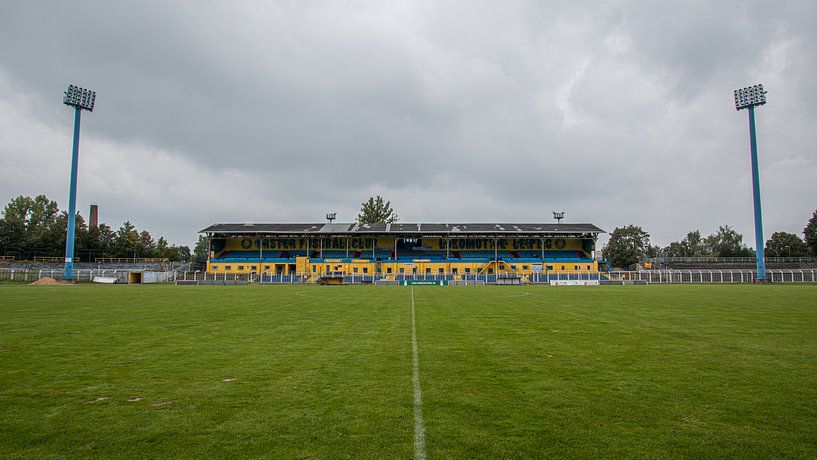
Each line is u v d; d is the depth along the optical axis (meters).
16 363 8.91
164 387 7.17
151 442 5.02
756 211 61.22
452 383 7.34
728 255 116.88
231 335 12.51
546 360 9.10
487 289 44.94
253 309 20.62
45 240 87.44
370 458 4.58
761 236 60.75
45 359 9.28
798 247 102.50
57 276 61.09
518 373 8.01
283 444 4.94
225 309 20.55
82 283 57.47
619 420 5.64
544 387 7.09
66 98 58.00
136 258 96.94
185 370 8.30
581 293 35.56
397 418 5.71
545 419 5.67
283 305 23.03
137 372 8.16
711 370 8.22
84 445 4.95
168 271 68.31
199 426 5.48
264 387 7.14
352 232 75.50
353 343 11.17
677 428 5.38
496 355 9.61
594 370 8.23
